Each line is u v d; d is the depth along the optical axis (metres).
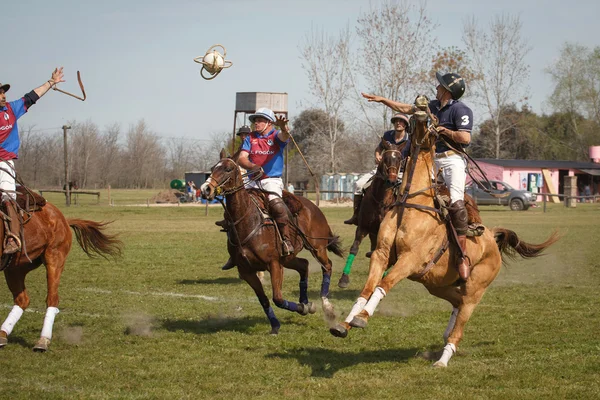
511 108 80.00
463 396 6.61
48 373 7.64
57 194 72.75
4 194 8.74
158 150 124.75
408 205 7.63
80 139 112.81
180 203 56.06
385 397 6.64
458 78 8.24
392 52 52.94
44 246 9.17
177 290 14.02
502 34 67.12
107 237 10.52
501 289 13.85
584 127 82.06
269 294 13.55
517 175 64.00
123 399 6.64
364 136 79.62
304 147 82.06
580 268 17.14
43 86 9.46
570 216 37.84
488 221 33.41
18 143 9.23
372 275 7.39
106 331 9.94
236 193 9.58
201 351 8.68
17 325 10.35
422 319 10.77
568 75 81.50
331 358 8.32
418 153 7.94
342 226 31.27
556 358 8.10
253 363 8.04
